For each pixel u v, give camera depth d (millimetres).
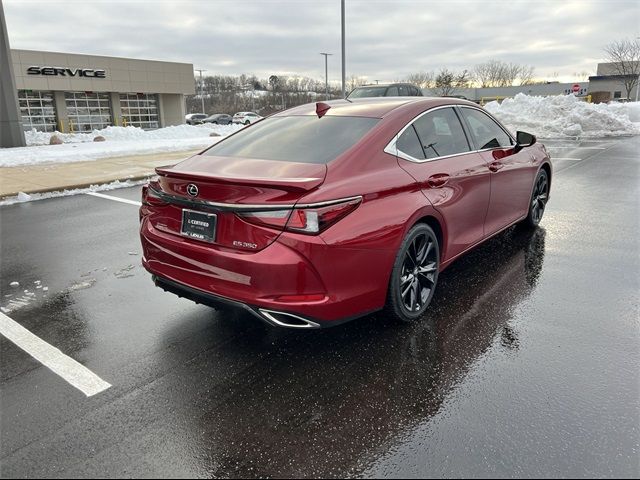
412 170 3533
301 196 2822
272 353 3264
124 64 38938
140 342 3430
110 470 2262
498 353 3197
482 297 4059
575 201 7371
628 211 6734
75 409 2699
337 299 2988
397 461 2297
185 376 3010
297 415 2637
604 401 2686
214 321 3736
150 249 3410
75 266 4992
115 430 2529
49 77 34812
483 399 2729
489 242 5504
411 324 3617
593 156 12195
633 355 3139
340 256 2930
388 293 3387
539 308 3830
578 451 2322
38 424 2576
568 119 19266
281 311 2848
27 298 4207
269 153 3439
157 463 2305
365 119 3648
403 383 2902
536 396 2740
